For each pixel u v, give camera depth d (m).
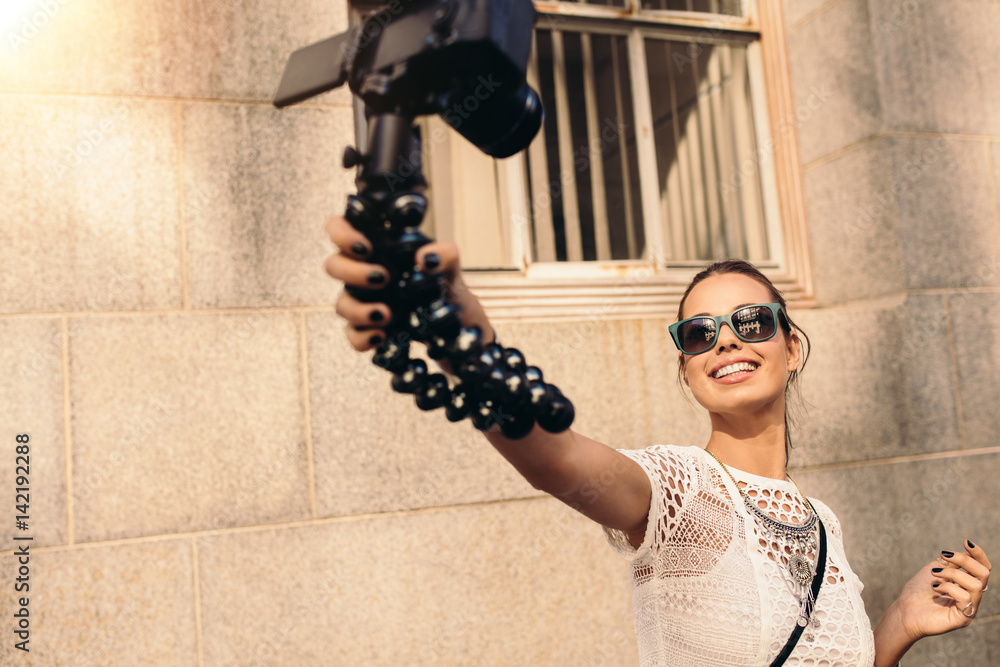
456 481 2.35
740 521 1.26
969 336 2.86
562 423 0.82
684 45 3.16
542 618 2.37
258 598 2.16
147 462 2.12
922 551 2.72
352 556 2.24
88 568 2.05
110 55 2.21
